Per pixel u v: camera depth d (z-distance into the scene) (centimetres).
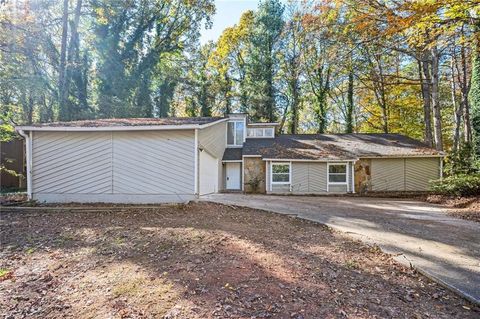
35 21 1554
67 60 1759
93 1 1753
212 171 1391
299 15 2008
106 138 955
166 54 2428
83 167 957
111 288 368
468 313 310
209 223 668
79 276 410
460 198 1051
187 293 346
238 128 1867
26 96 1672
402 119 2327
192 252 481
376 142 1709
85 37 1947
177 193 938
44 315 316
